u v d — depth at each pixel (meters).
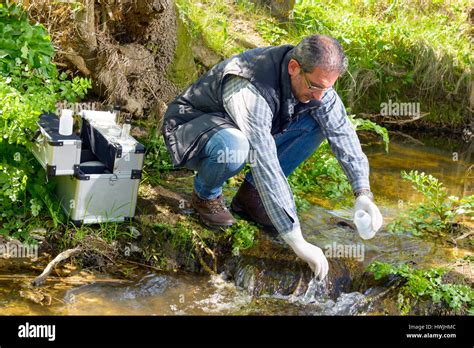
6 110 3.59
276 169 3.30
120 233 3.79
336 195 4.68
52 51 4.05
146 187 4.24
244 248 3.77
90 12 4.52
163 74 5.17
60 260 3.57
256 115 3.32
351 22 7.09
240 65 3.46
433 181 4.40
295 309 3.55
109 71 4.79
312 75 3.24
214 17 6.34
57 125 3.76
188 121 3.69
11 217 3.78
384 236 4.15
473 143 6.65
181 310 3.43
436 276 3.70
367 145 6.10
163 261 3.77
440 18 7.88
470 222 4.48
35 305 3.29
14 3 4.04
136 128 4.87
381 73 6.78
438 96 6.93
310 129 3.73
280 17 6.98
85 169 3.72
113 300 3.43
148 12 4.76
